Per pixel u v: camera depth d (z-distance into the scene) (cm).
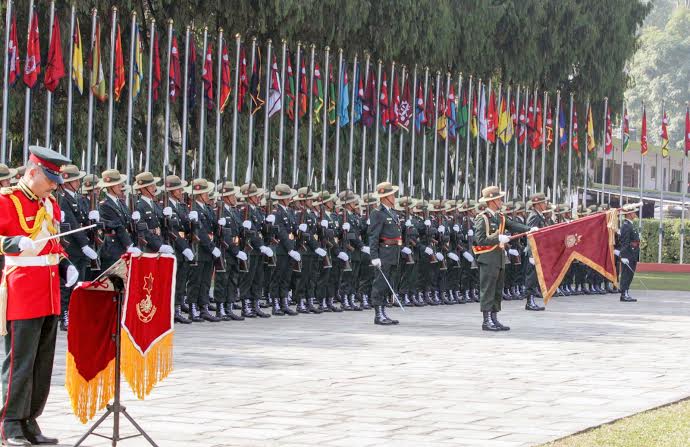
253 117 3244
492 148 4191
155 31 2808
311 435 1014
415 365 1511
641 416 1118
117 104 2969
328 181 3488
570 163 4131
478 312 2505
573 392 1287
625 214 3067
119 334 934
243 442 980
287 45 3219
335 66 3431
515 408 1171
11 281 988
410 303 2702
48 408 1152
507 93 3809
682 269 5231
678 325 2211
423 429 1048
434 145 3550
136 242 1980
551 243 2088
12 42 2448
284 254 2327
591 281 3409
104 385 991
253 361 1527
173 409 1143
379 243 2181
